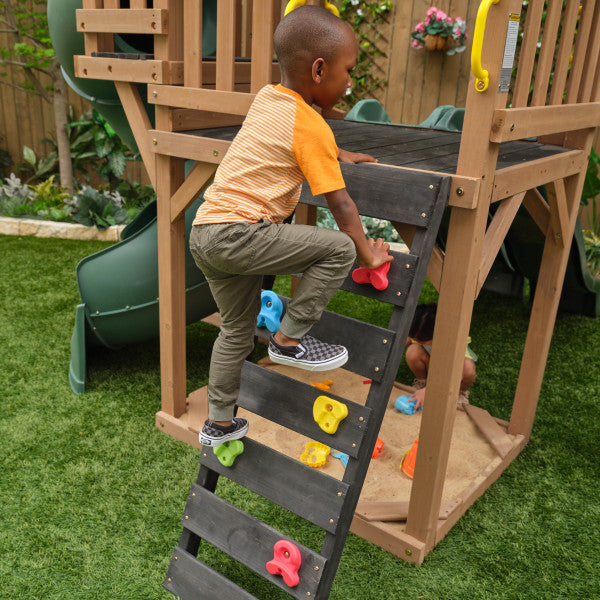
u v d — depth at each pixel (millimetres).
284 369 3730
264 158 1675
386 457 2930
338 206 1649
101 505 2551
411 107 6379
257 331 2098
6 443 2926
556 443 3160
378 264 1822
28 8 6992
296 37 1593
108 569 2240
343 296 4996
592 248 5504
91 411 3230
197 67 2439
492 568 2318
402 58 6254
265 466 2051
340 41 1595
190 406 3152
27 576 2193
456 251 1979
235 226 1677
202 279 3355
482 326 4590
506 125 1822
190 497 2193
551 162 2373
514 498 2725
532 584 2248
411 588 2211
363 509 2453
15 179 6734
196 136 2477
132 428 3098
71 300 4617
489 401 3566
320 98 1693
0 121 7254
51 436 2998
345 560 2332
